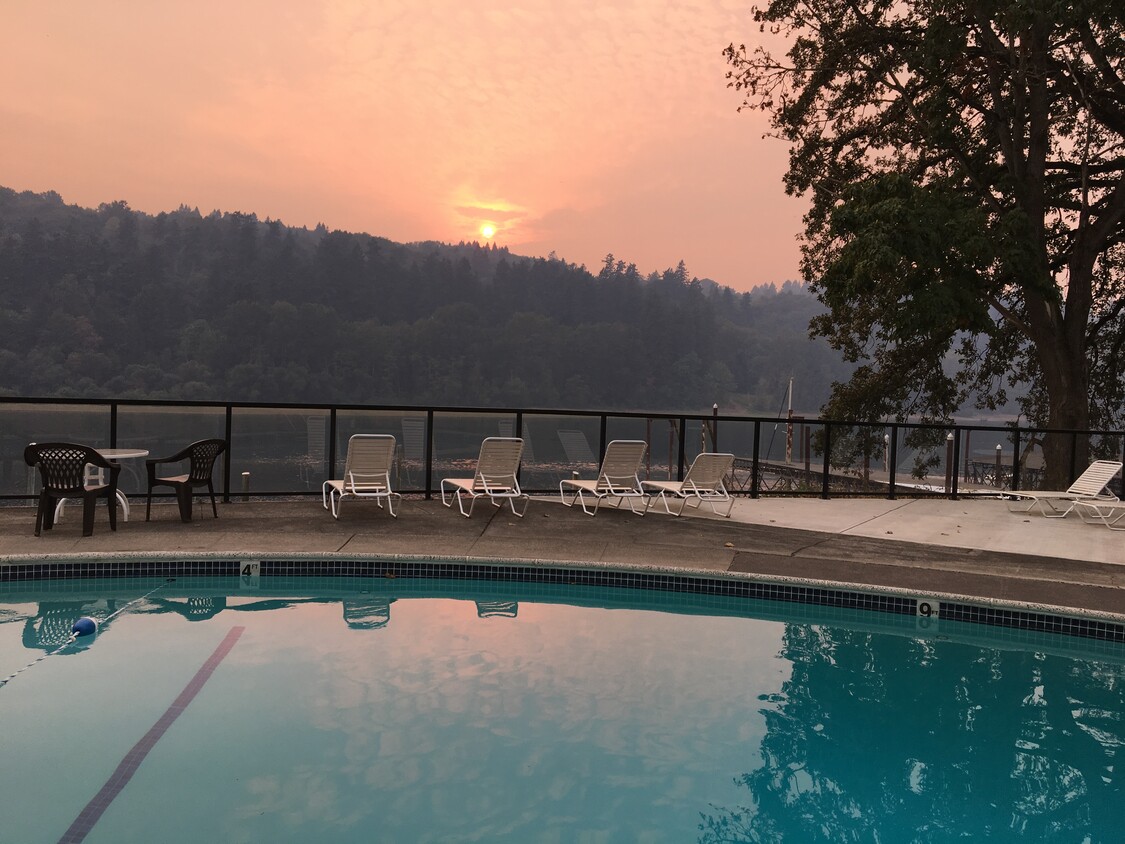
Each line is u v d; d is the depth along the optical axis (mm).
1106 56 16344
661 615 6004
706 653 5117
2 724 3680
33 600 5801
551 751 3570
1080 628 5602
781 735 3848
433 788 3170
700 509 9930
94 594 6016
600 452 10688
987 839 2914
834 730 3939
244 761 3357
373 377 168125
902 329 15305
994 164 18766
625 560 6840
